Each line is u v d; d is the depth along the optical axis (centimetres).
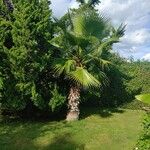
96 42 1823
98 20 1867
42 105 1786
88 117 1948
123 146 1470
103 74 1927
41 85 1827
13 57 1683
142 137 848
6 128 1703
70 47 1827
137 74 2288
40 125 1761
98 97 2223
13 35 1702
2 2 1789
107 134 1623
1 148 1416
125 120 1900
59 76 1870
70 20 1889
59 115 1969
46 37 1772
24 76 1716
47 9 1766
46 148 1435
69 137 1566
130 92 2259
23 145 1458
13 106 1775
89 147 1462
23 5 1728
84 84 1733
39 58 1742
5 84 1741
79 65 1847
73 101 1862
